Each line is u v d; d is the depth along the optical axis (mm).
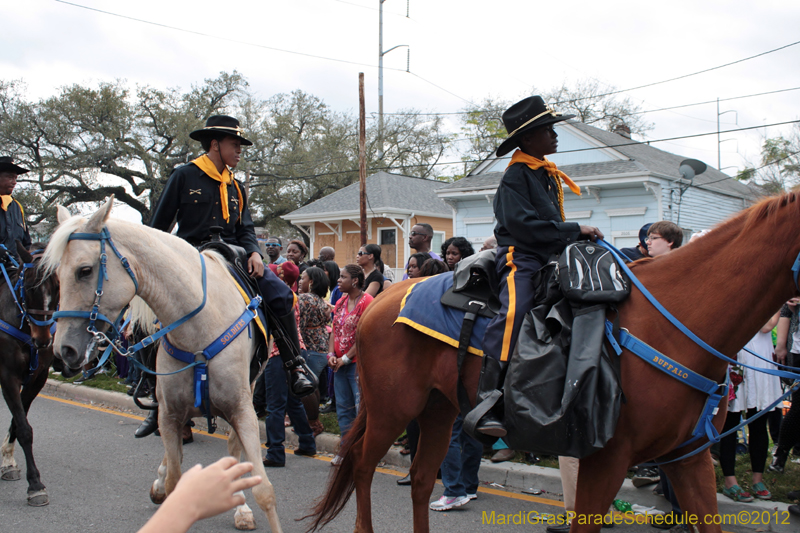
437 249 22078
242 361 3820
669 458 2945
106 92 28828
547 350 2807
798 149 25172
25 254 4883
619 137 18922
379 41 33531
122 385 8773
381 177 23141
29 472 4703
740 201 18547
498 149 3441
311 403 6258
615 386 2633
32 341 4926
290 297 4500
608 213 15344
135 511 4570
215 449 6316
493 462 5441
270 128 34969
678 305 2791
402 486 5188
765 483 4727
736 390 4406
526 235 3166
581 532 2764
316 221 23016
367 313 3721
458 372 3268
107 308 3246
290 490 5102
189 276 3613
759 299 2711
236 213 4664
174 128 29891
